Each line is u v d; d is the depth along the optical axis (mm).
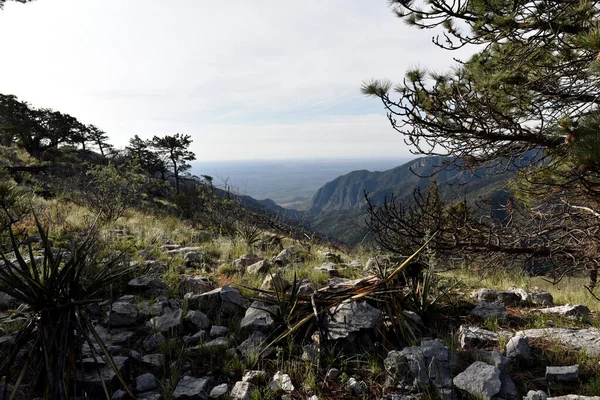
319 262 8391
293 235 13812
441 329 4219
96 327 4059
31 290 2867
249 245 10148
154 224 12219
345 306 3975
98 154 67750
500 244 5781
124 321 4121
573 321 4453
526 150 5805
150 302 4652
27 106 50625
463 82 6250
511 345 3363
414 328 4023
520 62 5574
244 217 13938
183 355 3574
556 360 3270
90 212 11938
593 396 2617
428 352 3256
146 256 7008
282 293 4551
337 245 13477
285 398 2912
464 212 6055
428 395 2783
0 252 2859
